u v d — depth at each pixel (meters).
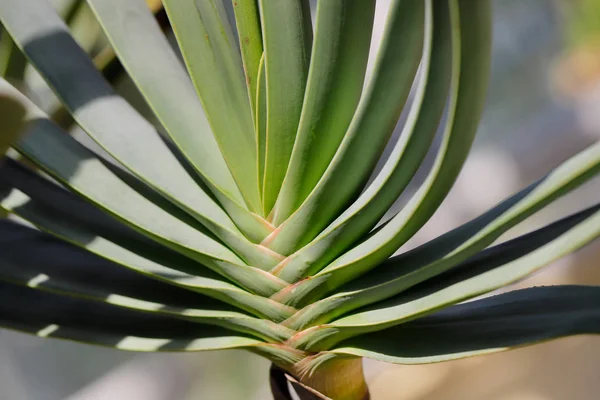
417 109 0.93
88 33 1.20
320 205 1.01
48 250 1.05
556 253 0.94
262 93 1.03
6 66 1.15
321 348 1.02
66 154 1.02
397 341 1.00
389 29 0.93
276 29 1.01
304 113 1.00
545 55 3.98
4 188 1.03
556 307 0.98
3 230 1.06
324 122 1.00
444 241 0.97
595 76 3.76
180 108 1.08
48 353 3.37
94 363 3.47
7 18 1.05
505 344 0.97
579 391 2.86
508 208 0.94
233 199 1.05
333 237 1.00
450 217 3.40
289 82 1.02
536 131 3.70
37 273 1.03
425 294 0.98
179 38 1.06
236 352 3.64
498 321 0.99
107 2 1.09
